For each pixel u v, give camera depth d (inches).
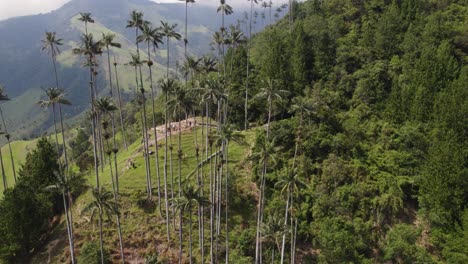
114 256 2785.4
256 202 3216.0
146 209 3152.1
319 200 3016.7
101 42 3405.5
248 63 4736.7
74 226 3041.3
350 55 4505.4
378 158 3388.3
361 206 3036.4
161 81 3164.4
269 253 2832.2
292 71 4488.2
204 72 3971.5
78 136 6978.4
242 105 4441.4
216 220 2992.1
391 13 4808.1
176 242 2915.8
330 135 3390.7
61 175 2511.1
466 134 3501.5
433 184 3110.2
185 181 3383.4
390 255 2738.7
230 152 3806.6
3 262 2785.4
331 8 5797.2
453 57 4180.6
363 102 4030.5
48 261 2829.7
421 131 3617.1
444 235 2940.5
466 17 4913.9
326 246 2714.1
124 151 4672.7
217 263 2736.2
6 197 2908.5
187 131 4379.9
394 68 4202.8
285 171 3152.1
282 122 3550.7
